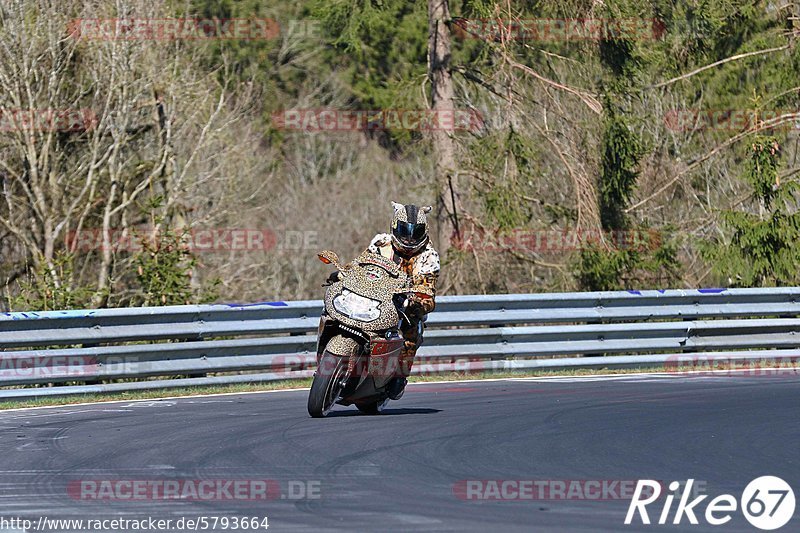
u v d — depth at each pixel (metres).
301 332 41.72
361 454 24.66
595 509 19.39
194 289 59.28
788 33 82.00
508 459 24.14
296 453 24.77
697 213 84.56
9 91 77.38
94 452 24.98
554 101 73.94
